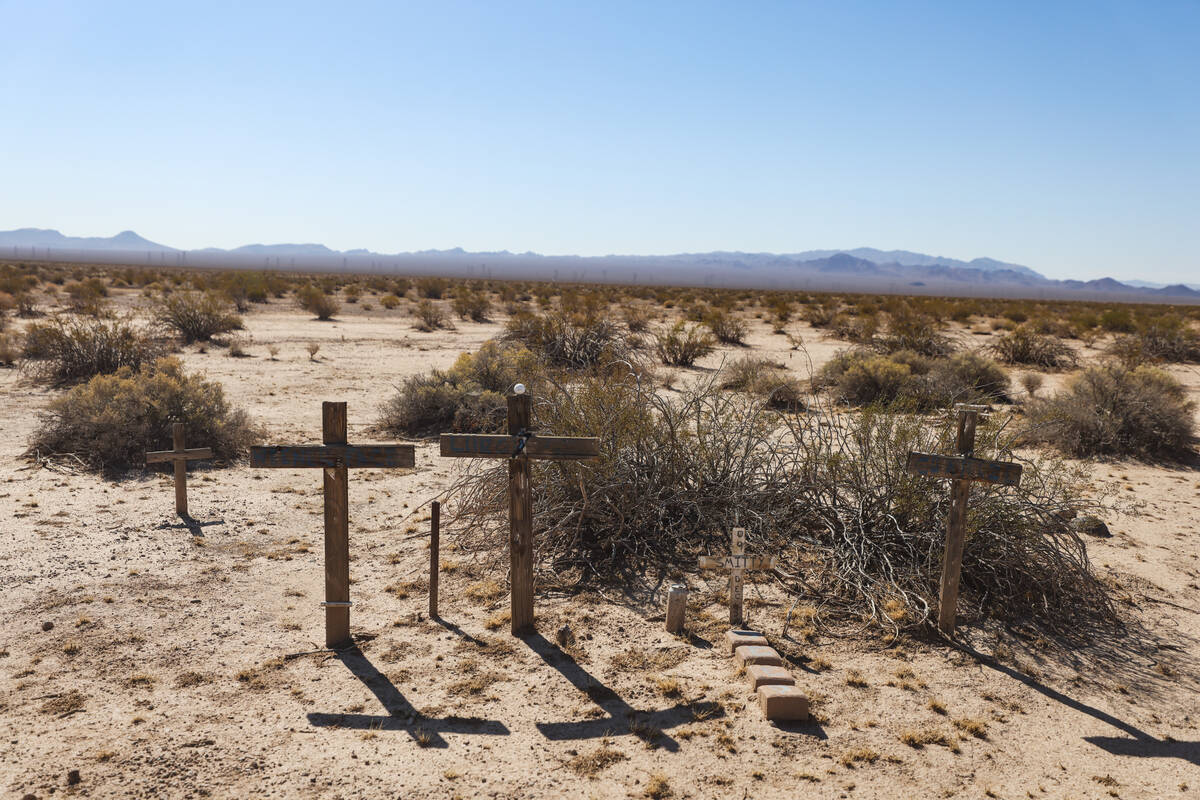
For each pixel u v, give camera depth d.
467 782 4.35
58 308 36.19
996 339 34.84
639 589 7.12
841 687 5.49
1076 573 6.99
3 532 8.02
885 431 7.98
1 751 4.49
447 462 11.78
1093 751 4.84
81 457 10.98
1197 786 4.52
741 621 6.36
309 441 12.72
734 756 4.64
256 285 48.22
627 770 4.48
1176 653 6.24
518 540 6.07
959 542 6.16
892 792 4.36
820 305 58.53
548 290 73.44
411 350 25.77
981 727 4.98
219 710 5.02
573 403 8.74
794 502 8.25
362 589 7.05
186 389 11.89
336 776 4.38
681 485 8.49
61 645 5.80
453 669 5.61
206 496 9.66
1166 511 10.19
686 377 20.83
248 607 6.59
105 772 4.34
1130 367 23.55
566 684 5.43
